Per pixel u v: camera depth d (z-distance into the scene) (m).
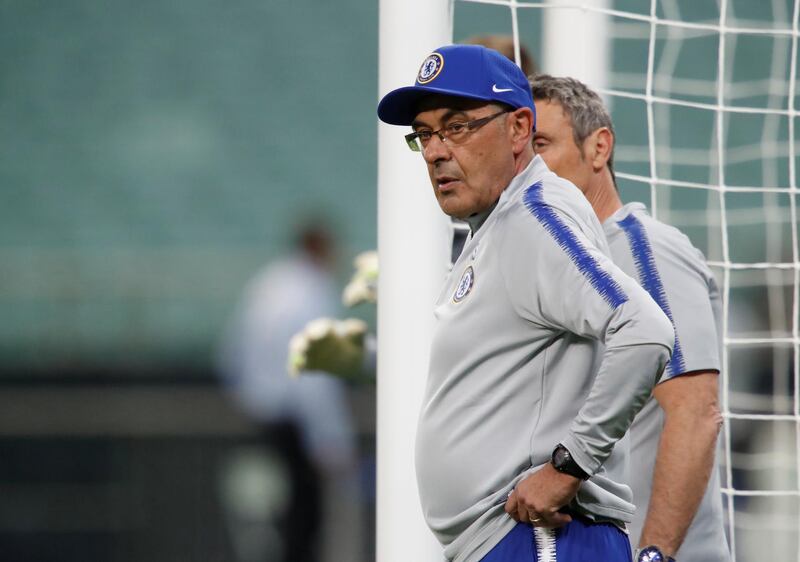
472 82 9.84
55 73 48.59
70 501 34.38
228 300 37.75
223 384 34.97
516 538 9.55
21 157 47.97
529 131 10.11
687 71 35.97
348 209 46.84
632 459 11.52
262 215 47.09
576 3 16.25
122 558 34.09
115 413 34.50
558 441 9.52
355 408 32.66
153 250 47.22
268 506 33.84
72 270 37.59
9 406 34.84
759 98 36.00
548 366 9.59
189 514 34.16
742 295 29.97
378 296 12.86
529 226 9.45
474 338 9.70
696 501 10.71
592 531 9.68
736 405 27.70
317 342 15.43
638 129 35.31
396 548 12.44
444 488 9.84
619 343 8.96
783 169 28.23
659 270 11.26
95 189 47.59
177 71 48.31
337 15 48.09
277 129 47.62
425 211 12.73
